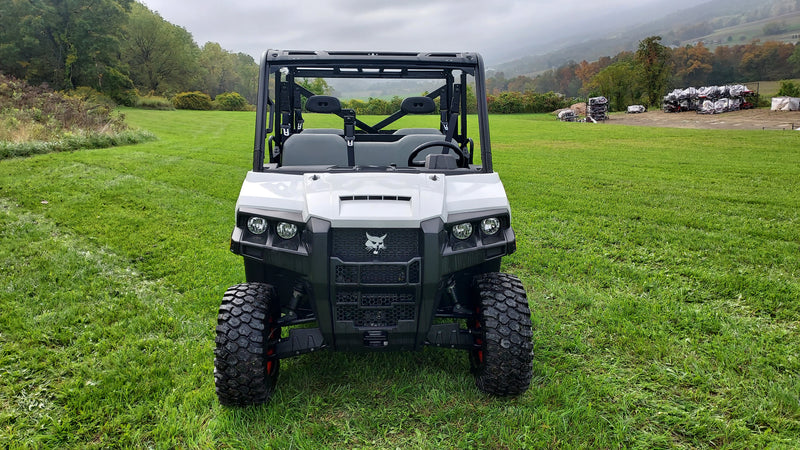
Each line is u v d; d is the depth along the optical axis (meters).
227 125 32.00
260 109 3.32
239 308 2.79
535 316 4.13
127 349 3.51
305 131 4.38
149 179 10.38
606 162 15.08
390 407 2.92
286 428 2.71
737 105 48.59
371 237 2.68
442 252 2.71
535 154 17.56
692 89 54.16
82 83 58.75
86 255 5.45
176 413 2.79
